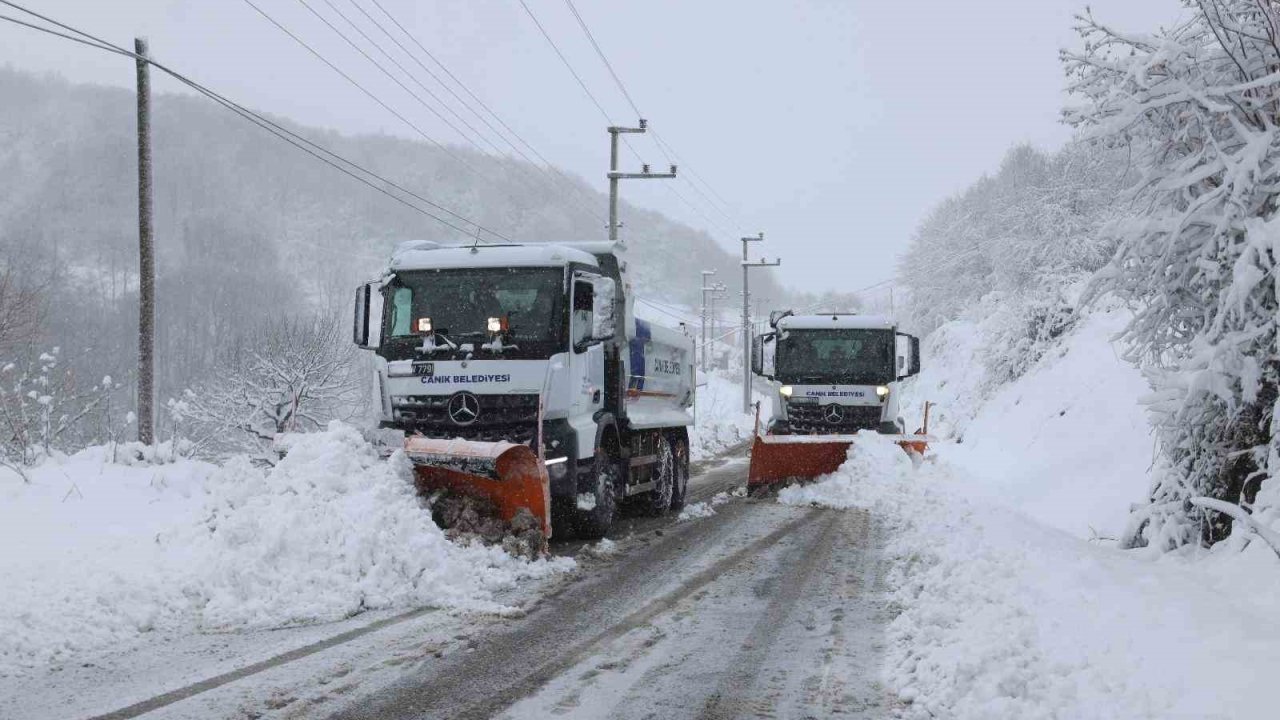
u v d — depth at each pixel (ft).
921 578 28.14
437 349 34.50
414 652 20.04
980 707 16.01
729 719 16.28
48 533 30.07
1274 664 15.98
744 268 188.65
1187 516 27.86
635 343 42.96
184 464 45.19
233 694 16.89
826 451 55.83
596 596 26.22
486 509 30.73
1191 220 25.80
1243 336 24.56
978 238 176.14
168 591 23.02
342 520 25.55
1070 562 25.48
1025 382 86.33
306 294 465.88
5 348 81.51
